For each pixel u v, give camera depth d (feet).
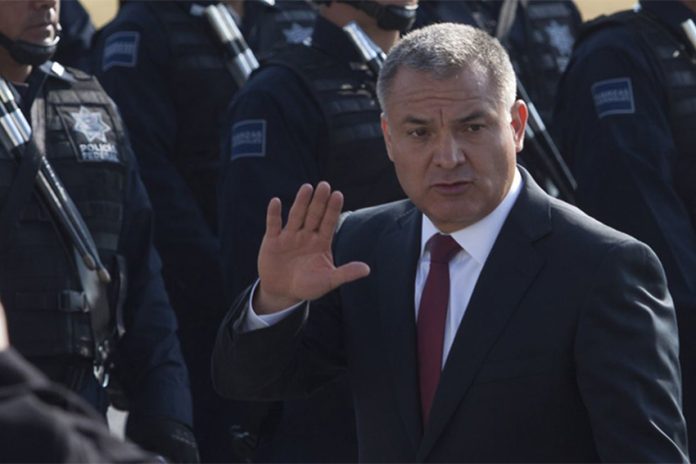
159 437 47.29
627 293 31.65
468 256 33.12
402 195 52.90
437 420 32.27
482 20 69.87
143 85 62.03
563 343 31.68
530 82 69.97
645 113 55.77
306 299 32.35
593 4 121.49
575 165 57.47
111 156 46.68
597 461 32.01
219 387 34.63
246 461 50.72
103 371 45.78
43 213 44.65
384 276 34.22
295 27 72.02
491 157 32.27
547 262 32.30
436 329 33.09
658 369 31.35
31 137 44.83
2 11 44.50
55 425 17.74
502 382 31.89
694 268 54.19
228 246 52.60
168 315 48.62
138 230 47.88
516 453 31.89
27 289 44.06
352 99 52.95
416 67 32.27
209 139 63.00
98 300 45.19
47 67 46.29
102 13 119.44
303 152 52.39
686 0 56.85
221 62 63.26
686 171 56.08
